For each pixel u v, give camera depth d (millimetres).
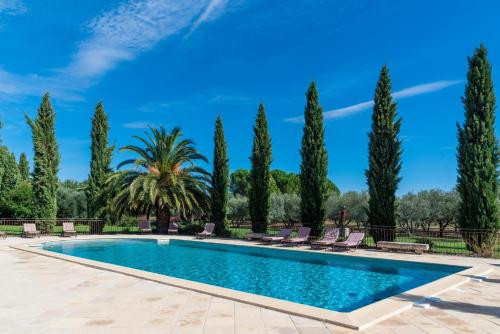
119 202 22828
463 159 14688
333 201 29719
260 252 15875
